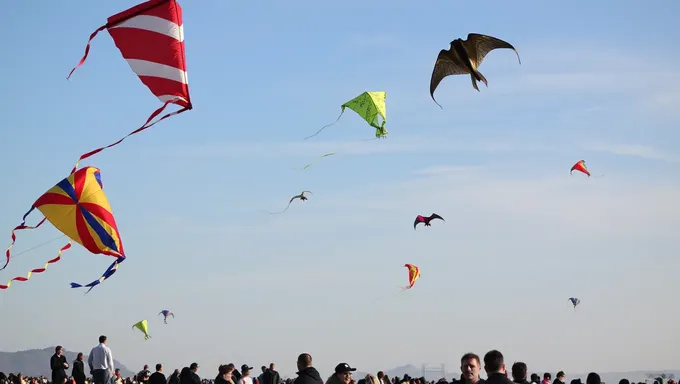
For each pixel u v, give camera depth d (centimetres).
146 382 3884
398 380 3556
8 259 1633
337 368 1742
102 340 2898
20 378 3509
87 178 1659
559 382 2605
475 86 1207
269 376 3394
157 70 1280
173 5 1267
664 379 3856
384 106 2892
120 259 1684
